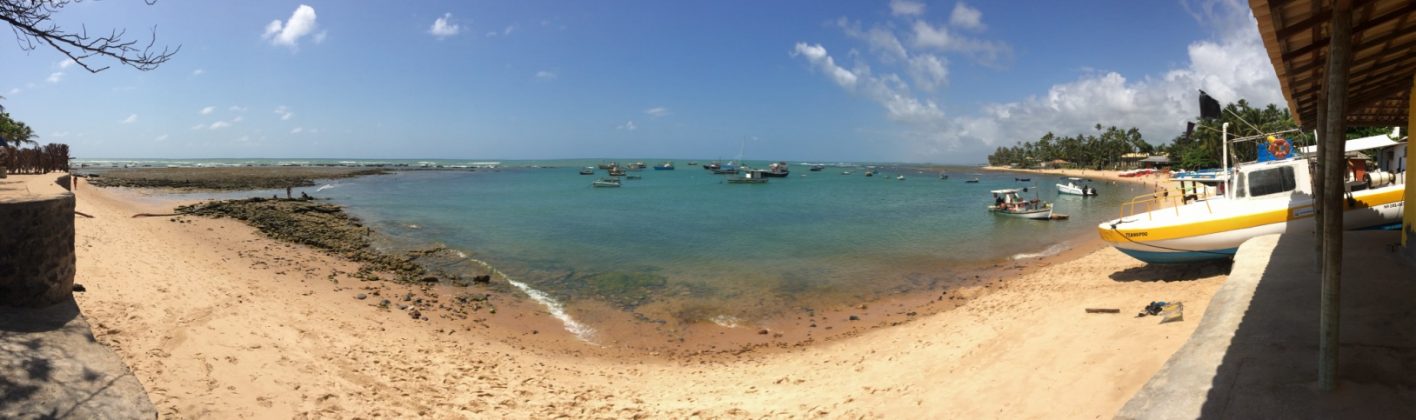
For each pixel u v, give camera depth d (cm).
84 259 1078
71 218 696
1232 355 527
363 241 2616
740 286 1862
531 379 1014
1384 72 730
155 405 589
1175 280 1246
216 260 1625
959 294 1661
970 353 959
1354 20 487
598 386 1007
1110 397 621
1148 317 914
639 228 3334
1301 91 771
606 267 2162
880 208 4694
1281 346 529
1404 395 415
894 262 2230
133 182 6269
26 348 552
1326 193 425
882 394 832
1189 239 1231
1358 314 588
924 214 4134
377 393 802
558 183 8538
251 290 1249
